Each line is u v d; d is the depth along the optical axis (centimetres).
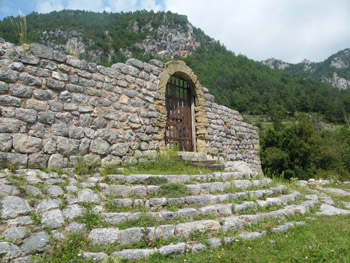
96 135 703
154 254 405
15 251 355
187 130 1073
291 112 6838
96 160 683
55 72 643
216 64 9038
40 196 454
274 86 8062
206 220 509
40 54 623
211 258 406
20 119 568
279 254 423
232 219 538
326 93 8056
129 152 784
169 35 11475
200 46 12525
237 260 399
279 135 2659
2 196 421
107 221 458
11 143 547
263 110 6788
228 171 883
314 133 2444
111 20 11844
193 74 1084
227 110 1289
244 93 7512
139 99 840
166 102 1005
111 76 768
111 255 393
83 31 8156
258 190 730
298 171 2239
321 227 577
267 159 2456
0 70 559
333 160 2305
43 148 592
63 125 636
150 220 475
